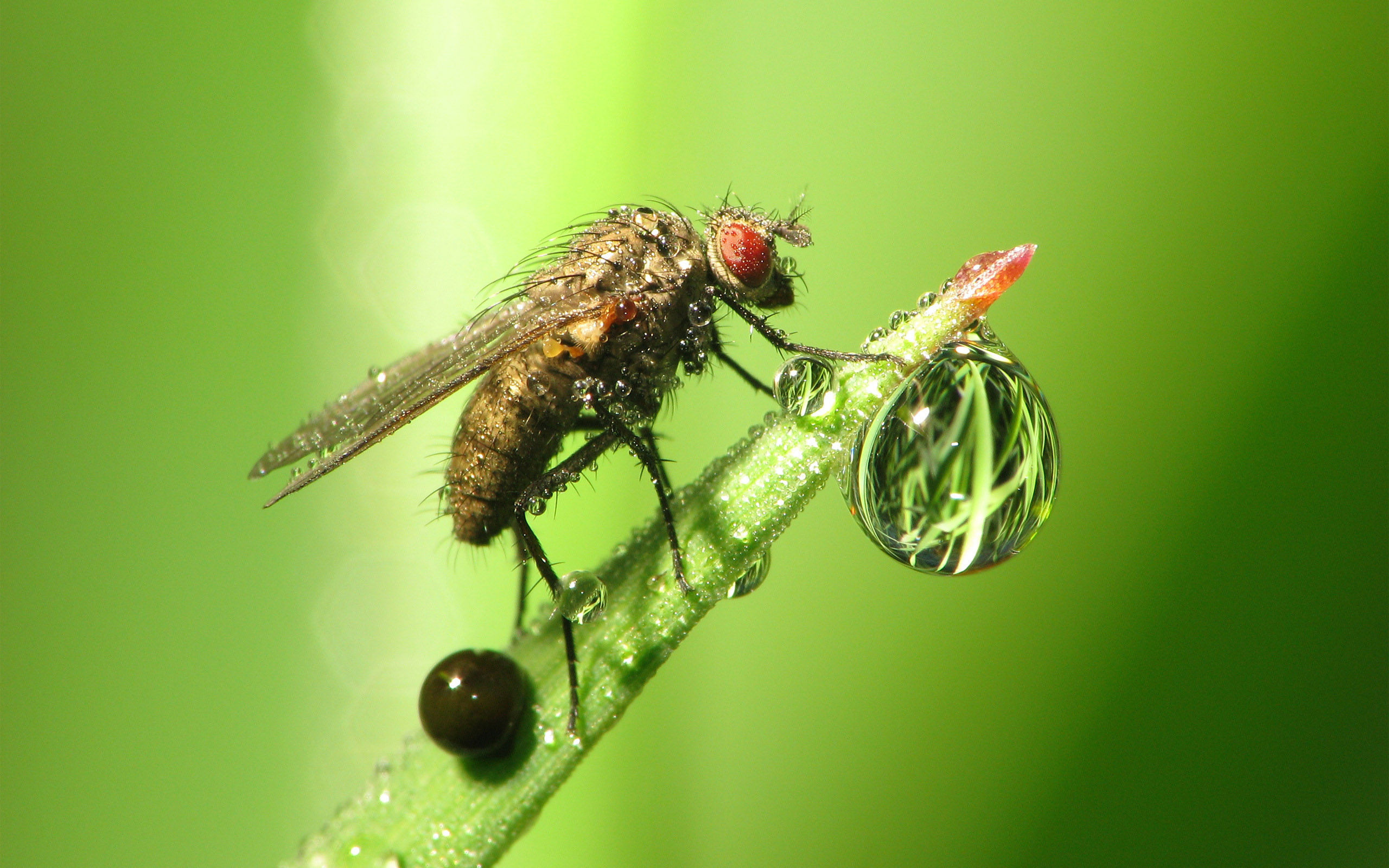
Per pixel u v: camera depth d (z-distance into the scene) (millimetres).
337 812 52
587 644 52
